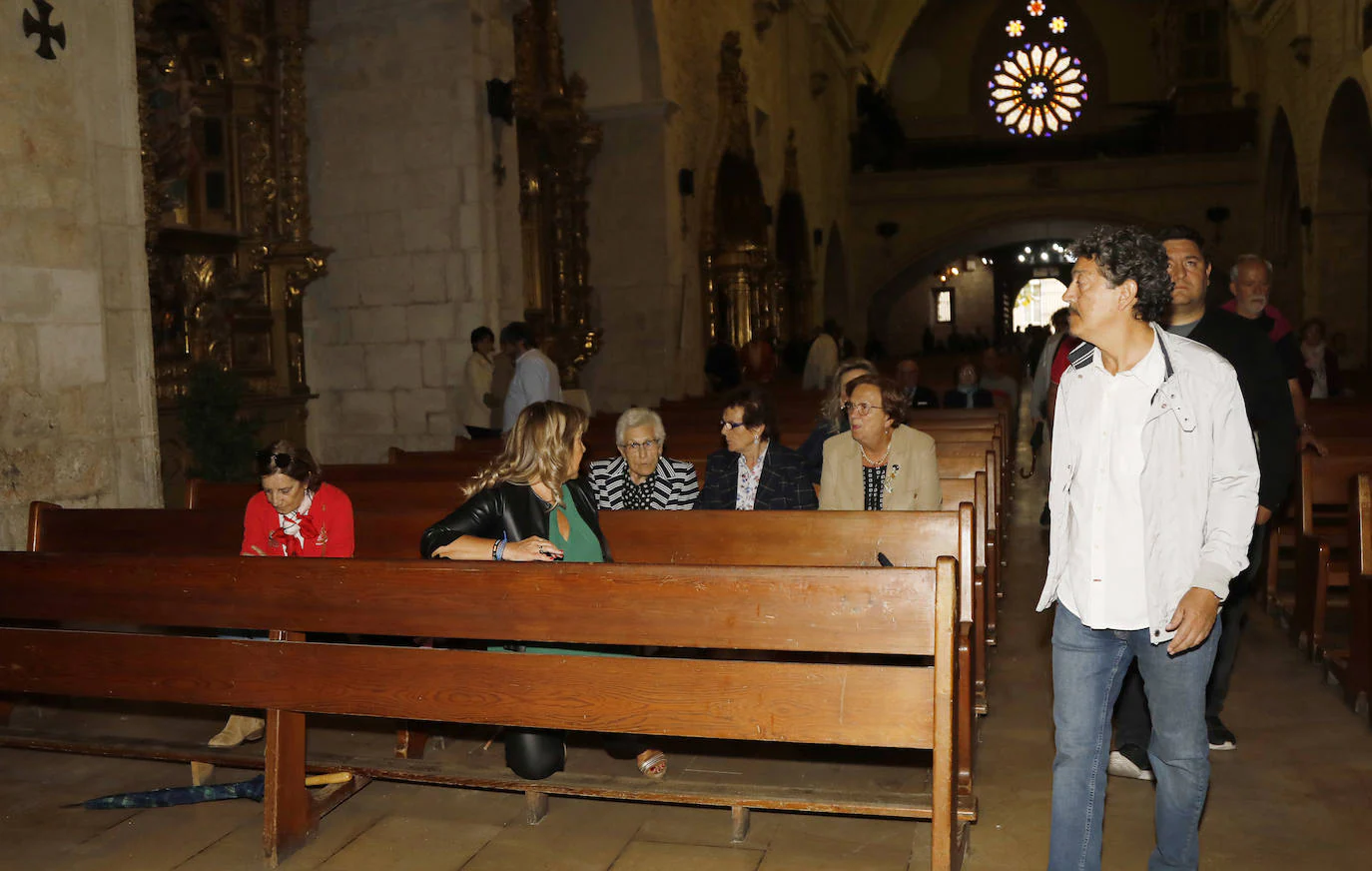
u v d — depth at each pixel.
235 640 3.55
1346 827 3.58
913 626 3.01
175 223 9.40
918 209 30.70
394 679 3.39
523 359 7.94
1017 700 4.98
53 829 3.79
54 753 4.55
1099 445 2.70
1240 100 29.22
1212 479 2.65
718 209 17.72
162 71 9.05
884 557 3.94
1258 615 6.40
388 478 6.63
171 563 3.63
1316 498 5.66
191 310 9.39
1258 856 3.38
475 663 3.32
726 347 15.84
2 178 5.82
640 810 3.83
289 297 10.39
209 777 4.16
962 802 3.48
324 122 10.83
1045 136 35.03
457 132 10.42
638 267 14.62
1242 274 4.89
